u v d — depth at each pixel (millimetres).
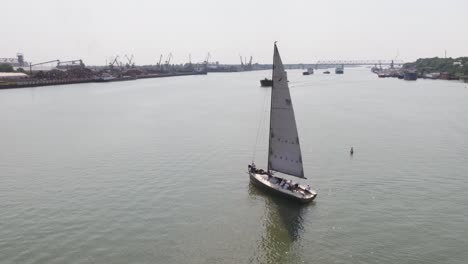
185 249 46406
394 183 67188
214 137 104188
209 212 56469
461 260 43969
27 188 65625
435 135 105188
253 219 54312
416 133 107938
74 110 160625
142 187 66000
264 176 67125
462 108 159250
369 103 180375
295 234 50188
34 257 44594
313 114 144125
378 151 88062
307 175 71750
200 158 83438
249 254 45531
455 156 83625
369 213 55688
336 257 44938
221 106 174250
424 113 146125
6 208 57406
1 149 92062
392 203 58938
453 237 48750
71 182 68438
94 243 47594
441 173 72188
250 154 86875
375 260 44219
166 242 47906
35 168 76625
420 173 72312
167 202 59844
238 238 49188
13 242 47750
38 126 122250
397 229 50969
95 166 77625
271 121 64188
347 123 124188
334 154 85750
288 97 60250
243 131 112562
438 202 59094
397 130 112312
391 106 168375
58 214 55406
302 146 93000
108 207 57812
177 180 69500
